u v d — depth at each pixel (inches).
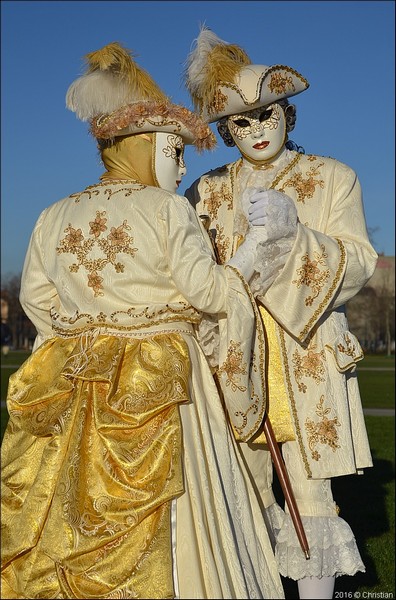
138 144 147.9
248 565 132.6
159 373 134.3
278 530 150.9
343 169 158.1
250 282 143.9
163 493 127.8
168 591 125.0
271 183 158.4
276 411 150.5
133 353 136.5
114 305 139.6
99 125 146.6
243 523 136.0
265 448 151.9
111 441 131.4
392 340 3046.3
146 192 142.5
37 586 130.6
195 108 160.4
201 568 127.9
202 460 133.0
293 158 161.2
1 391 903.7
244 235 155.3
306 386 148.8
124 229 140.3
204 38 158.2
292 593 192.2
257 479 151.3
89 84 147.4
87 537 127.3
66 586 128.1
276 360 151.1
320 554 142.0
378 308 2780.5
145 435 132.3
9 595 134.3
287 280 144.2
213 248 150.5
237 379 140.2
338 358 148.4
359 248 150.0
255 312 140.3
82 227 143.3
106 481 130.1
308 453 146.3
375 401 789.9
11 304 3432.6
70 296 143.4
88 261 141.6
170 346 137.0
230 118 158.9
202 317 143.6
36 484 134.4
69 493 129.3
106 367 135.0
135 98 148.3
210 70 155.0
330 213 155.3
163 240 139.4
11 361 1882.4
